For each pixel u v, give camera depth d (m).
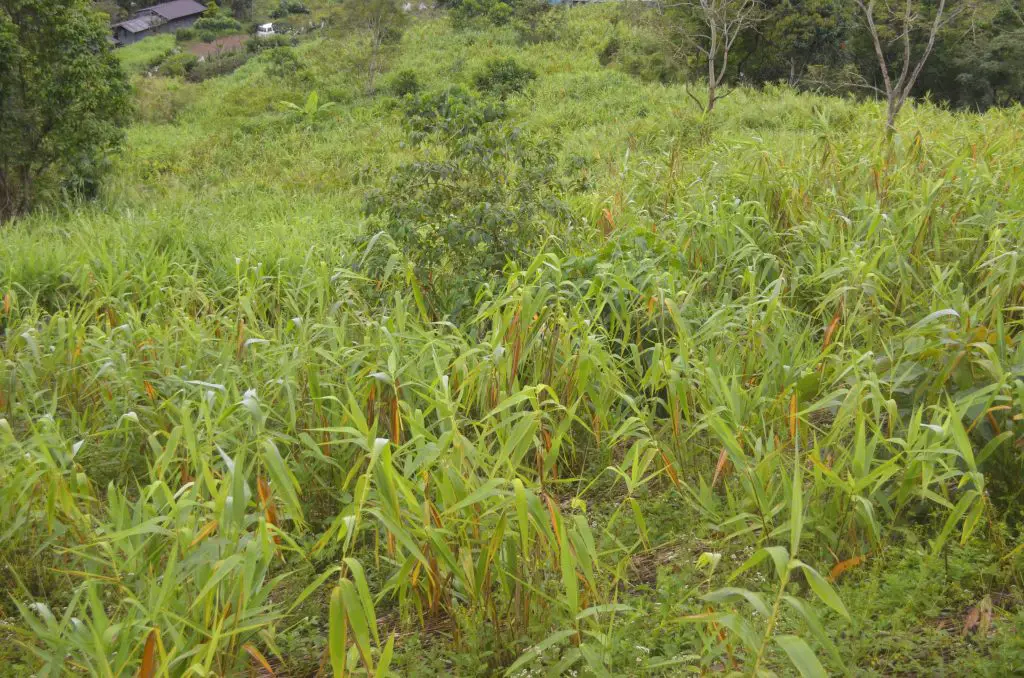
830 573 3.12
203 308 6.64
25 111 14.80
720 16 19.28
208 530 2.86
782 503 3.21
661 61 29.78
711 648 2.69
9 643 3.26
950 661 2.74
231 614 2.84
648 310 5.03
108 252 8.86
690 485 3.96
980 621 2.81
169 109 33.72
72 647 2.67
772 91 23.94
